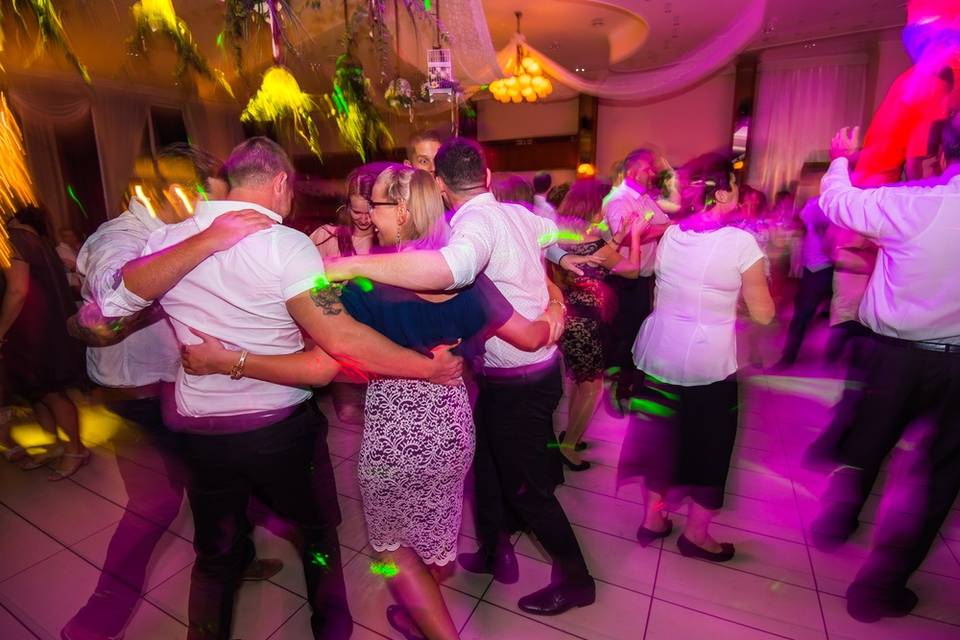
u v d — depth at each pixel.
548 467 1.75
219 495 1.43
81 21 5.07
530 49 7.75
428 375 1.34
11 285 2.55
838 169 1.89
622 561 2.09
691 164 1.89
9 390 3.12
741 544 2.19
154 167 1.48
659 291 2.00
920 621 1.78
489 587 1.97
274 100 7.03
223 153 8.61
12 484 2.73
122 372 1.68
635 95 9.25
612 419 3.38
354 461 2.91
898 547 1.78
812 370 4.30
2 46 5.32
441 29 5.20
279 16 4.42
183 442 1.42
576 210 2.80
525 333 1.47
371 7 4.57
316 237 2.63
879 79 7.47
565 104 9.95
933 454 1.72
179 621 1.82
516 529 2.27
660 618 1.81
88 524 2.40
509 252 1.57
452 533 1.56
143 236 1.54
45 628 1.81
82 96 7.02
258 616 1.85
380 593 1.92
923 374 1.68
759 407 3.60
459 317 1.36
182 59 5.81
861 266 3.85
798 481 2.66
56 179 6.80
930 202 1.56
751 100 8.48
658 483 2.12
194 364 1.30
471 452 1.53
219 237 1.23
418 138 2.50
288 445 1.43
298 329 1.42
